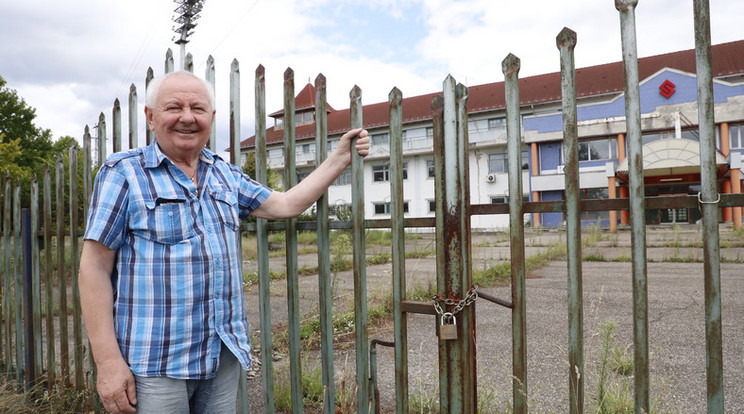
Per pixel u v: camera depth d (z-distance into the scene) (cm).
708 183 138
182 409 163
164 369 155
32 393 336
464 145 179
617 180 2820
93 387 292
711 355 139
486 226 3241
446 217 183
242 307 177
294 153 227
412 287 592
